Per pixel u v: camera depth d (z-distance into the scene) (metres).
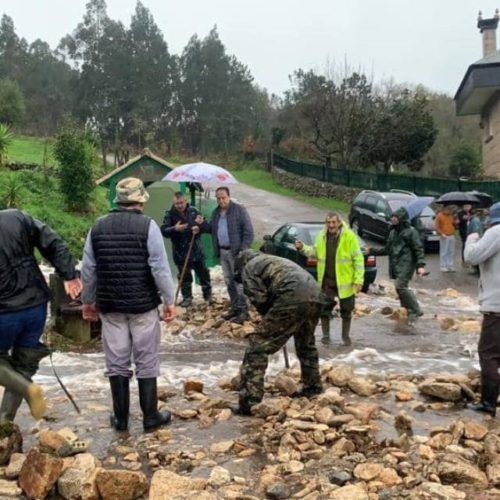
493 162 29.27
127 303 5.04
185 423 5.45
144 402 5.22
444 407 5.95
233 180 11.39
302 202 34.97
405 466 4.41
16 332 4.68
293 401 5.88
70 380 6.96
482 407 5.82
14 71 85.06
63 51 91.00
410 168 40.94
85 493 4.01
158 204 13.22
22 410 5.73
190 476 4.38
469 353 8.55
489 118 29.98
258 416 5.55
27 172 23.56
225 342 9.04
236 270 6.17
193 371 7.47
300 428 5.06
